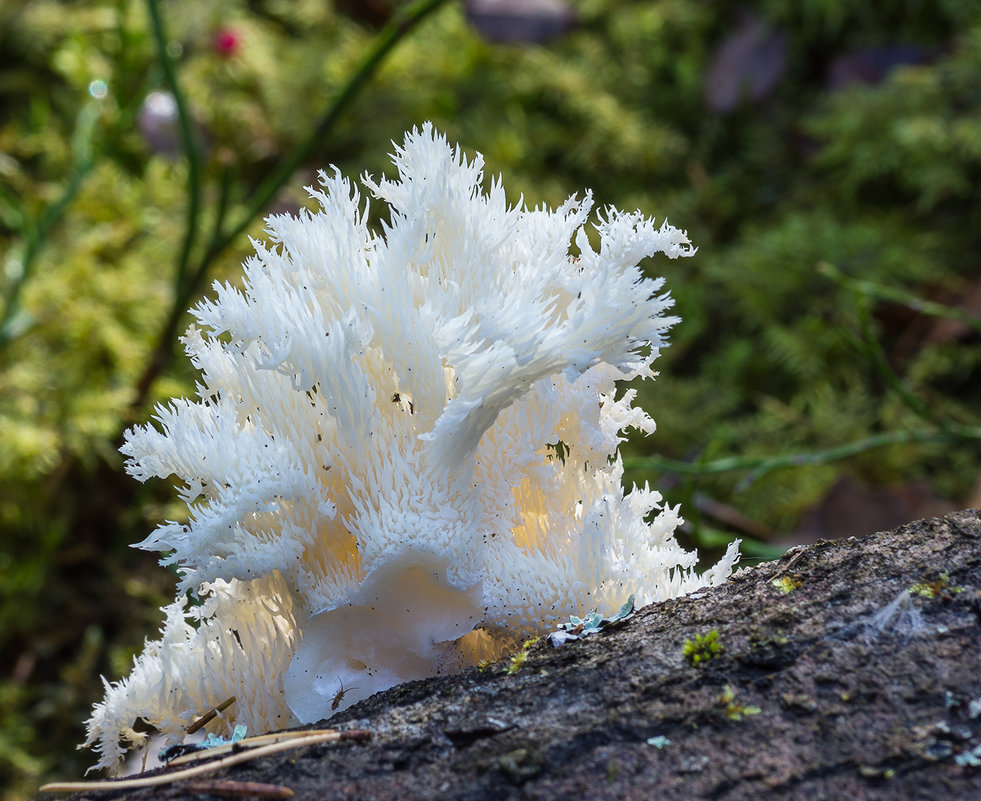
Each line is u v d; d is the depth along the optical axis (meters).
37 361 0.78
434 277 0.40
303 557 0.41
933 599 0.38
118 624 0.72
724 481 0.75
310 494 0.40
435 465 0.40
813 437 0.77
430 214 0.41
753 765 0.37
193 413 0.40
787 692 0.38
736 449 0.78
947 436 0.62
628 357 0.39
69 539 0.74
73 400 0.75
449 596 0.40
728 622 0.39
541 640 0.40
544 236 0.41
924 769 0.37
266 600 0.41
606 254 0.40
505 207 0.41
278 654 0.41
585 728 0.38
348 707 0.40
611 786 0.37
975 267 0.83
